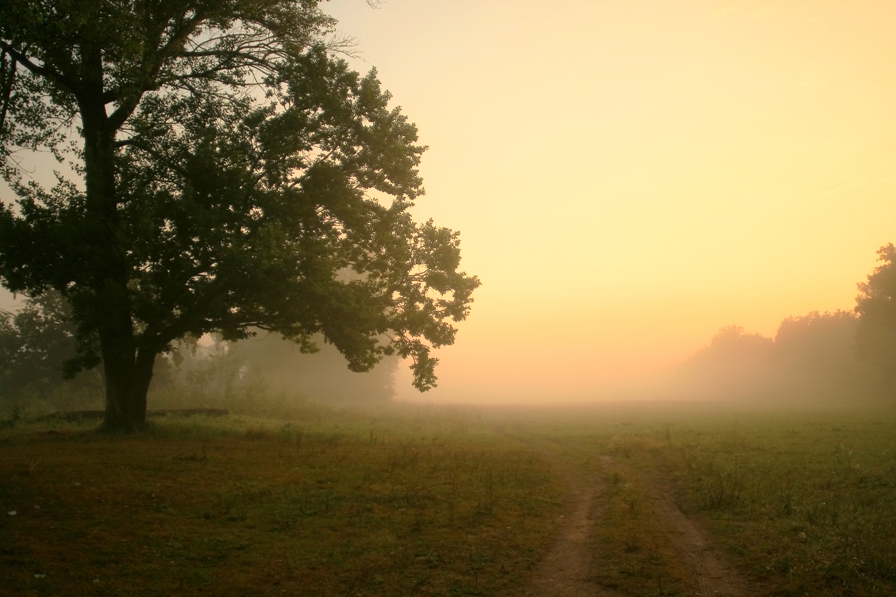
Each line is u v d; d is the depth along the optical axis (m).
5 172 20.38
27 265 18.59
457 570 8.38
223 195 20.06
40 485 12.19
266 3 21.56
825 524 10.12
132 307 18.94
